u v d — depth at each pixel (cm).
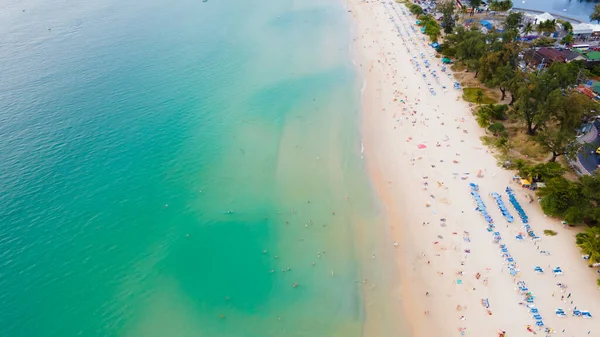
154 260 5969
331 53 11925
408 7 15000
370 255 5856
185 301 5394
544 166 6450
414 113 8750
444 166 7194
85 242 6244
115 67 11500
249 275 5703
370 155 7731
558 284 5072
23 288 5578
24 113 9306
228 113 9294
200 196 7069
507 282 5181
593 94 8400
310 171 7506
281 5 16450
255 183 7312
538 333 4597
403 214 6394
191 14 15850
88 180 7406
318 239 6184
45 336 5016
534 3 15238
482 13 13625
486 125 7956
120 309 5312
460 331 4731
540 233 5744
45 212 6738
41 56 12219
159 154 8044
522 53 10144
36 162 7806
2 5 17112
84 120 9069
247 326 5053
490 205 6303
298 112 9219
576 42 10906
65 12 16325
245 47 12600
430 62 10850
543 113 7131
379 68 10781
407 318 4975
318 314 5138
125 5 17188
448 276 5362
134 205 6900
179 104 9681
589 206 5641
